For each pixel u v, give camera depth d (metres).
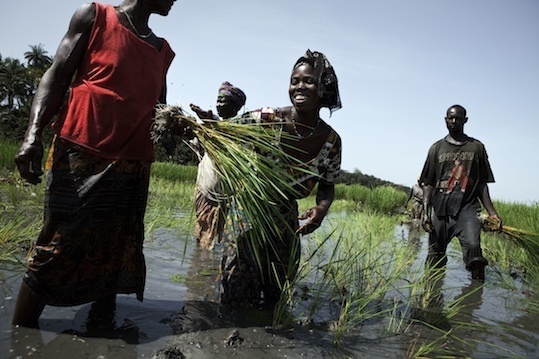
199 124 2.74
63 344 2.28
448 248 7.55
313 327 2.97
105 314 2.75
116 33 2.48
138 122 2.58
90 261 2.53
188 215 7.23
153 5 2.64
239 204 2.79
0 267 3.41
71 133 2.39
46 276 2.39
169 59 2.94
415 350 2.72
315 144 3.22
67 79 2.46
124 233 2.69
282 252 3.29
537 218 7.89
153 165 17.50
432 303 3.88
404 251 4.75
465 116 5.44
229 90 4.71
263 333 2.76
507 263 6.05
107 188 2.51
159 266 4.18
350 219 9.12
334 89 3.09
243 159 2.76
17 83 59.25
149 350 2.33
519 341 3.06
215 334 2.66
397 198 17.02
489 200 5.37
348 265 4.12
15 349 2.16
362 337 2.88
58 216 2.39
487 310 3.80
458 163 5.35
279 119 3.17
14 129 38.16
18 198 6.59
